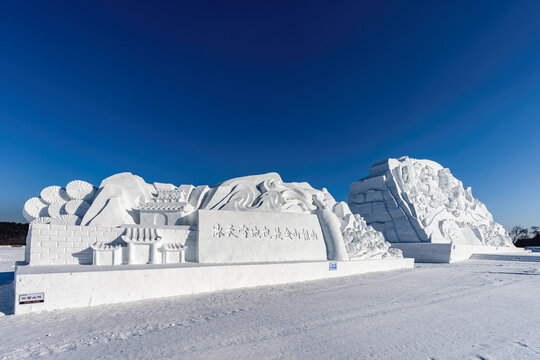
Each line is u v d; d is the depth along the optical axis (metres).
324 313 5.49
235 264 8.27
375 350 3.79
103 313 5.34
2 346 3.84
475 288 8.45
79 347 3.81
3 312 5.32
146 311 5.50
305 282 8.95
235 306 5.92
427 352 3.73
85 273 5.87
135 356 3.54
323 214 11.62
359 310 5.77
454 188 25.48
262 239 9.71
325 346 3.90
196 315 5.26
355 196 22.70
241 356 3.55
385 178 21.23
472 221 24.88
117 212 9.02
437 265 15.52
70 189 9.48
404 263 13.70
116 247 7.43
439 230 20.19
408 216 19.64
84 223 8.70
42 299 5.43
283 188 12.33
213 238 8.93
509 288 8.53
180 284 6.96
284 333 4.38
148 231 8.06
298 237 10.50
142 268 6.65
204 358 3.48
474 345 3.99
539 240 41.59
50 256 6.96
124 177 10.48
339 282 9.05
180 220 9.67
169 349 3.75
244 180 12.04
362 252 12.11
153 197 10.56
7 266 12.13
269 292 7.34
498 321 5.15
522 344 4.04
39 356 3.55
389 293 7.49
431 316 5.44
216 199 11.00
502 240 26.05
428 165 24.98
